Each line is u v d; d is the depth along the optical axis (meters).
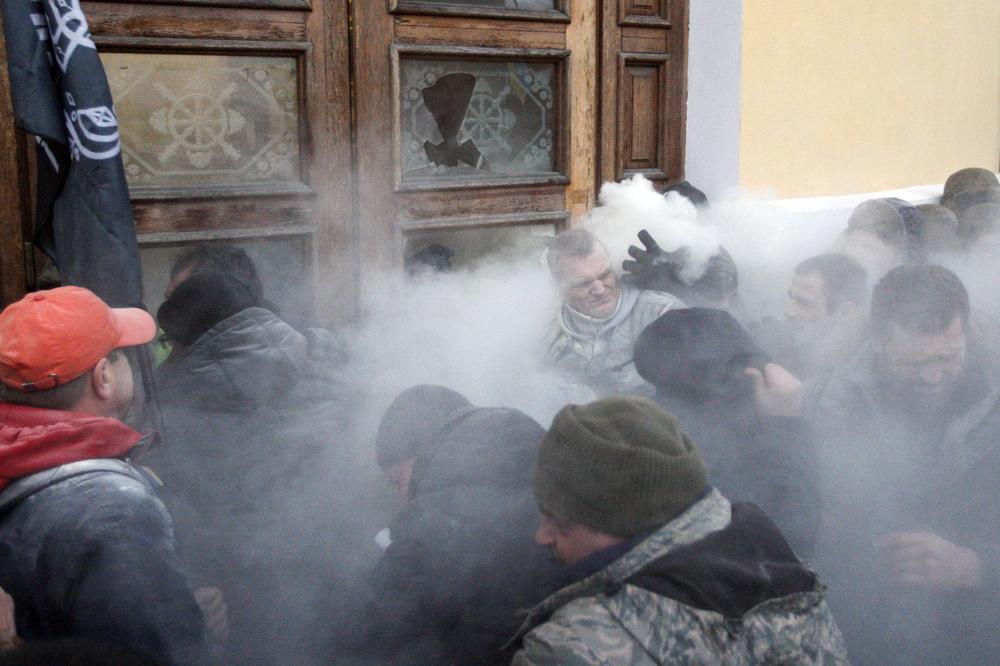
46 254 2.70
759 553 1.36
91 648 0.94
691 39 4.36
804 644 1.30
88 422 1.62
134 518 1.56
